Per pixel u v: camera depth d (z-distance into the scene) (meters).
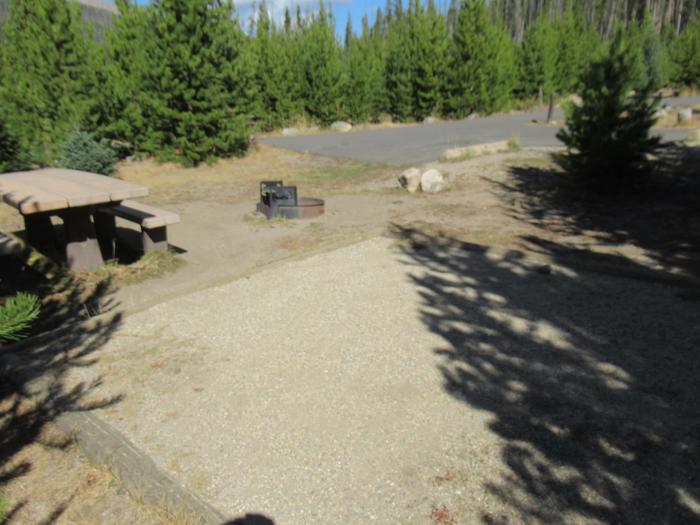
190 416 3.29
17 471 2.88
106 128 12.62
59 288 5.33
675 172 9.52
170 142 13.00
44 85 12.63
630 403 3.29
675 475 2.68
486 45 24.86
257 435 3.10
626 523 2.41
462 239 6.72
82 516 2.57
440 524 2.44
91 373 3.81
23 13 12.83
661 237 6.45
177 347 4.17
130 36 13.90
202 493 2.67
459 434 3.06
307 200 8.69
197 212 8.59
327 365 3.85
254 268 5.89
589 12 62.38
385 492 2.64
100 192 5.11
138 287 5.42
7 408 3.45
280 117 21.86
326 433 3.10
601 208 7.93
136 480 2.71
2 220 8.00
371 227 7.38
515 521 2.44
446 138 16.75
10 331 2.16
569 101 9.17
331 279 5.51
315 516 2.51
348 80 23.44
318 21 23.45
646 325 4.27
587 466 2.77
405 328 4.38
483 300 4.88
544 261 5.82
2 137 10.25
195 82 12.45
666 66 30.70
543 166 10.86
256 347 4.14
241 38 14.16
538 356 3.88
